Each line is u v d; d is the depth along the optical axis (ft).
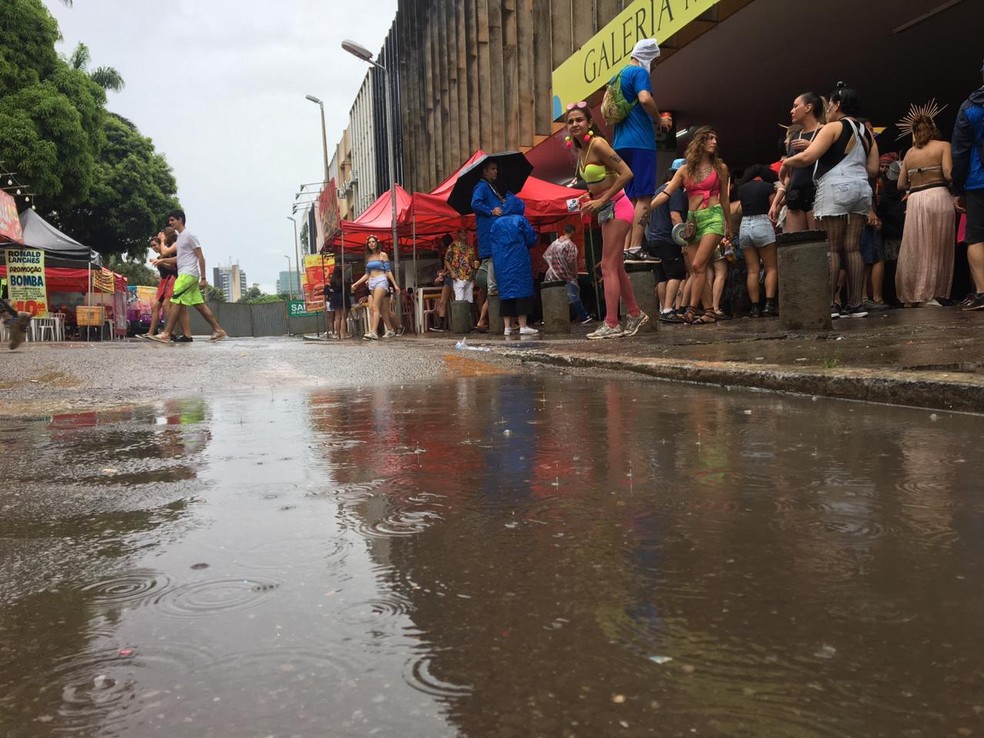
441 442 7.73
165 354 21.62
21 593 3.63
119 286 92.89
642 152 21.25
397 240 48.75
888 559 3.65
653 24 31.14
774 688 2.43
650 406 9.70
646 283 22.38
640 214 22.06
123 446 8.25
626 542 4.09
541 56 47.75
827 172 20.83
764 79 37.24
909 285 24.72
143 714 2.42
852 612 3.03
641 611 3.11
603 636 2.88
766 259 27.27
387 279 40.81
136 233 119.44
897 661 2.59
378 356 20.18
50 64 87.81
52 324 63.72
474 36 59.77
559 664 2.66
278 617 3.20
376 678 2.60
